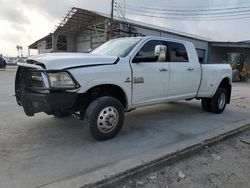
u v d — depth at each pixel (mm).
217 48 32969
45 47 34188
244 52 30672
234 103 9562
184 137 4988
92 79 4289
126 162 3695
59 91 4066
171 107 7934
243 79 24109
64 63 4129
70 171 3438
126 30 23000
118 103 4656
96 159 3836
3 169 3455
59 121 5746
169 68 5641
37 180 3182
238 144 5008
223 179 3553
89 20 26125
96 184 3127
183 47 6164
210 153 4461
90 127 4379
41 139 4633
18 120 5812
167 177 3535
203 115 7070
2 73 22391
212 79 6887
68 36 30250
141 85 5059
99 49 5738
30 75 4297
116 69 4594
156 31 25875
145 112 7098
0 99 8609
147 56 5105
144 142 4629
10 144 4359
